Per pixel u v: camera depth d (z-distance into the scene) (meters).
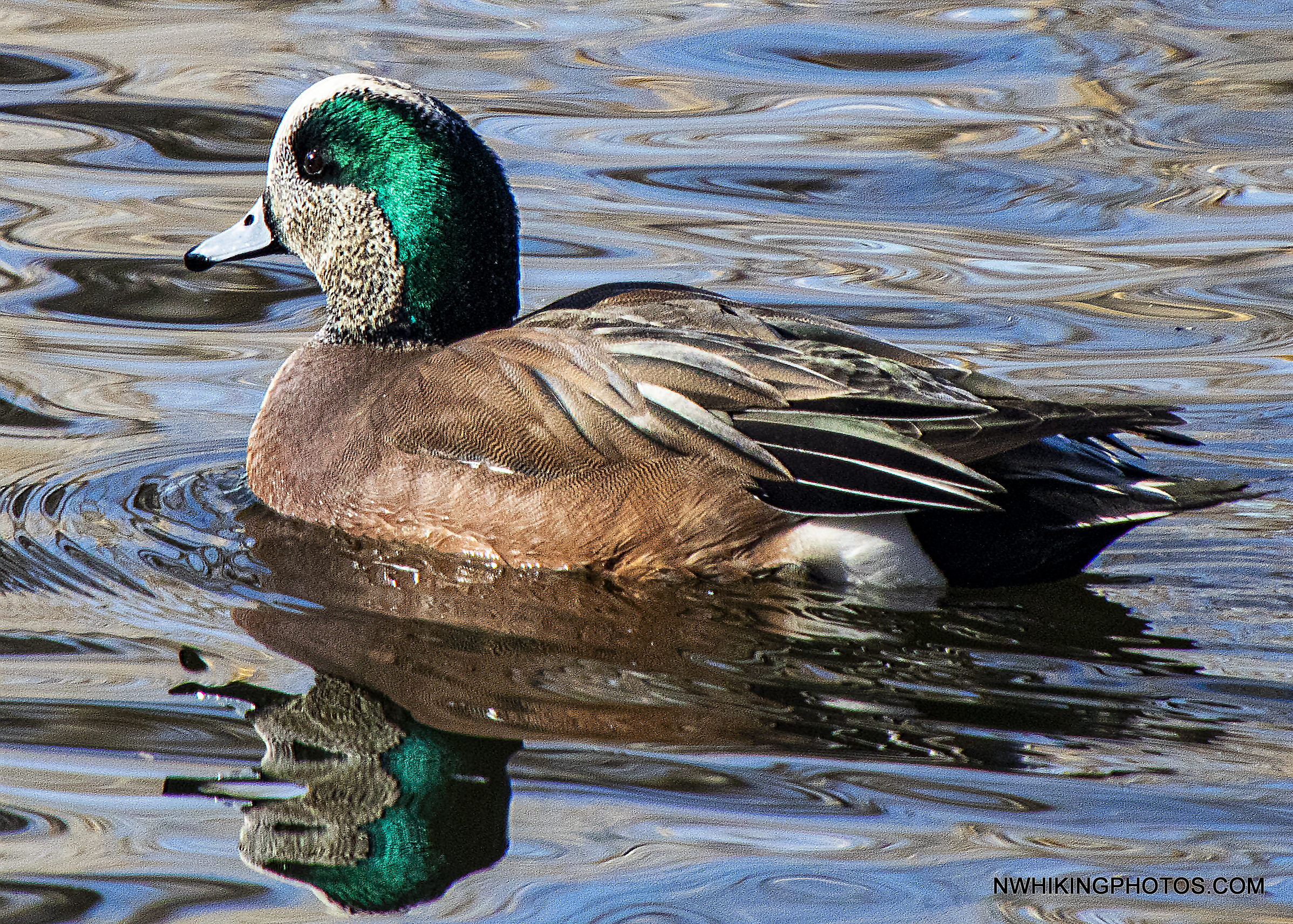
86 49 18.97
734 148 17.00
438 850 7.20
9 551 10.13
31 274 14.30
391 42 19.36
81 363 13.02
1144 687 8.71
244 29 19.73
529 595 9.92
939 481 9.40
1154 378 12.91
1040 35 19.86
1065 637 9.33
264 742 8.08
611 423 9.96
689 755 8.00
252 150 16.64
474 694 8.61
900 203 16.06
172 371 12.98
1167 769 7.87
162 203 15.65
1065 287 14.47
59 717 8.26
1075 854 7.15
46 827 7.36
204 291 14.52
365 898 6.89
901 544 9.81
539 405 10.09
